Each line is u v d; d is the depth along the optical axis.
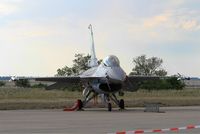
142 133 17.42
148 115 28.67
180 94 83.25
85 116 28.09
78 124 22.14
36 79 37.66
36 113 31.88
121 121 23.84
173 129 18.31
